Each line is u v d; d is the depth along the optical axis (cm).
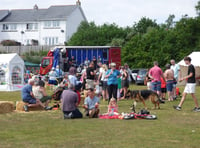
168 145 763
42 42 6431
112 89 1547
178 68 1812
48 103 1448
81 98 1524
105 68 1802
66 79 1658
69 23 6350
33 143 779
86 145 760
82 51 2997
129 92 1399
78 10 6569
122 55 4125
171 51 4044
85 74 1833
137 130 934
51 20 6366
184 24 4325
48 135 869
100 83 1866
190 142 794
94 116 1183
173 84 1798
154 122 1072
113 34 5362
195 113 1277
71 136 857
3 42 5994
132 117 1140
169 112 1306
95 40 5222
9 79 2447
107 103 1648
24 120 1122
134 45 4138
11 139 821
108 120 1119
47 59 3134
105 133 893
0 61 2461
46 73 3114
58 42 6325
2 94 2162
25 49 5300
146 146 751
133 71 3700
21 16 6681
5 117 1188
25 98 1362
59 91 1554
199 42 4050
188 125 1017
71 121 1098
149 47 4078
